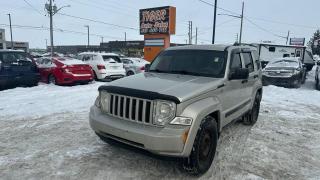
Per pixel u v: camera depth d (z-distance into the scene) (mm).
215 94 4438
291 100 10773
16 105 8383
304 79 17828
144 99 3824
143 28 26062
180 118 3689
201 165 4078
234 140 5750
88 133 5863
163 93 3766
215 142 4340
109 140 4219
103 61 15219
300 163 4727
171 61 5484
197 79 4594
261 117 7828
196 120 3771
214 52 5285
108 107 4238
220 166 4484
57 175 4020
